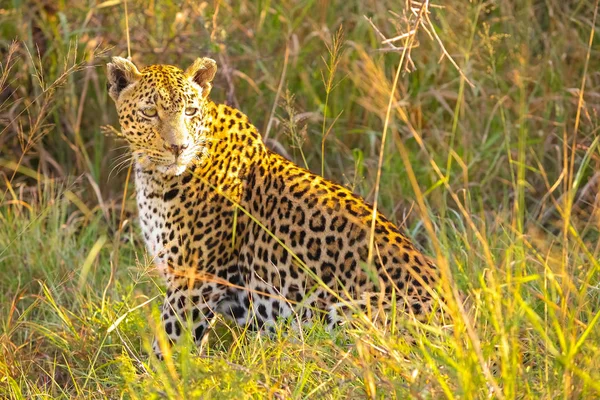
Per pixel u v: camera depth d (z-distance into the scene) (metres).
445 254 8.76
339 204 9.46
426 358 7.37
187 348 8.25
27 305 11.30
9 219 12.33
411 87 14.02
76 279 11.54
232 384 7.46
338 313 9.19
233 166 9.71
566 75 13.34
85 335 10.05
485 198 12.58
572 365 6.90
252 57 13.95
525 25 13.70
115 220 13.22
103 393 8.53
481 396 7.20
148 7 14.38
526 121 13.08
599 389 6.67
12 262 11.92
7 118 13.80
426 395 7.11
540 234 11.96
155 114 9.34
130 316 9.92
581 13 14.09
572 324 7.60
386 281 9.14
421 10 8.96
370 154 13.53
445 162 12.97
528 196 12.61
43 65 14.26
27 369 9.62
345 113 13.96
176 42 14.01
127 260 12.13
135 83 9.57
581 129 12.73
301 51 14.30
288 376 7.99
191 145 9.37
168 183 9.60
